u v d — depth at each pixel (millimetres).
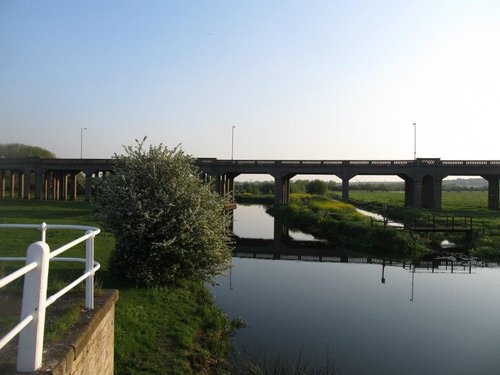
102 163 58688
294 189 129000
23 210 38938
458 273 22938
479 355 12180
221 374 10289
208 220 14633
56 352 4867
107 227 14180
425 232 32344
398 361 11680
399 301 17500
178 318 12219
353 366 11305
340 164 53938
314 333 13602
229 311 15492
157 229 13859
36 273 4316
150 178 14102
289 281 20609
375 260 26469
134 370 9016
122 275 14148
